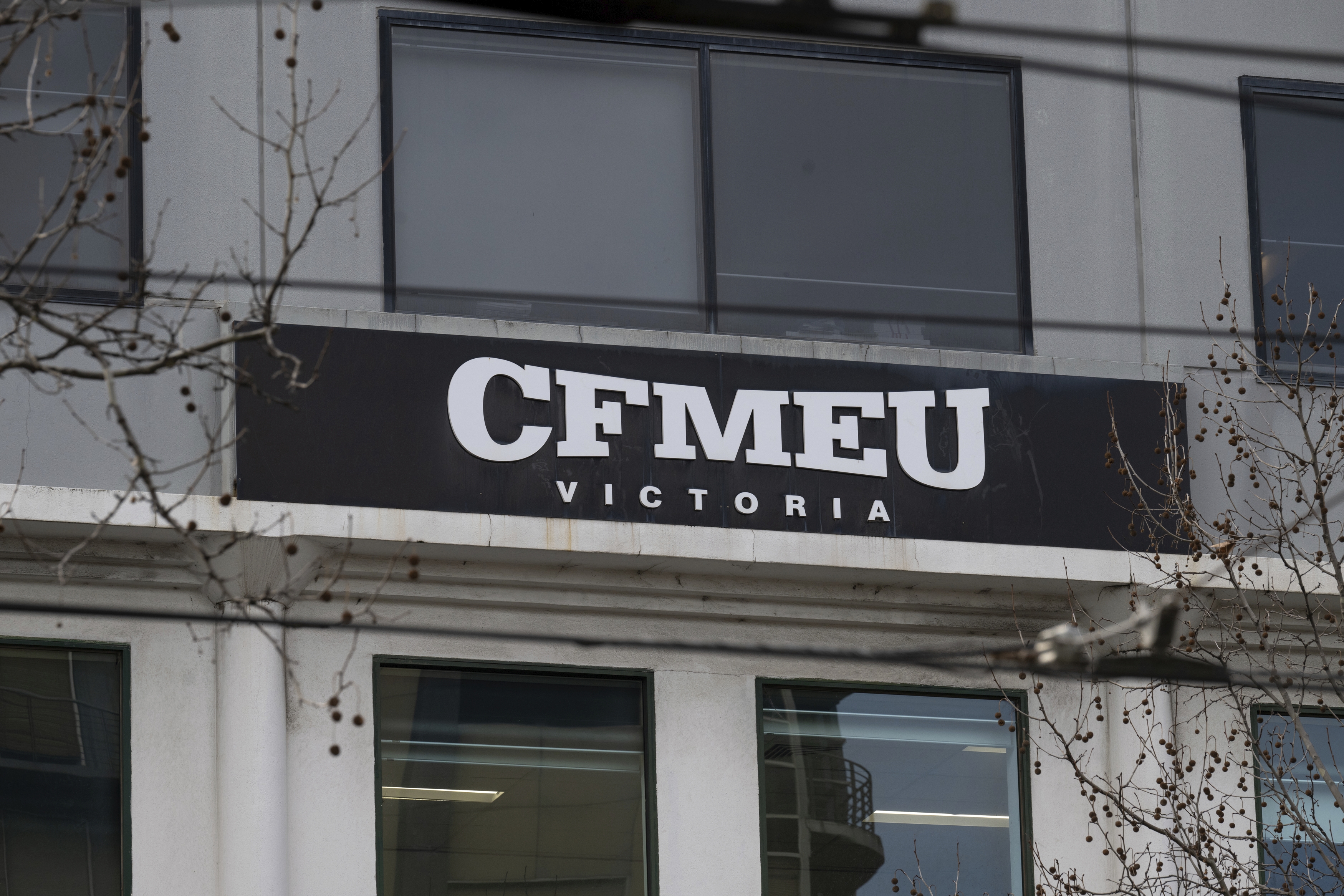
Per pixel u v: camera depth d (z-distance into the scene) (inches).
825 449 967.6
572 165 998.4
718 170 1013.2
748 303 1000.9
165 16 953.5
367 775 915.4
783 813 963.3
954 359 995.3
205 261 932.6
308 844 900.6
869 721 986.7
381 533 898.7
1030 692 1003.9
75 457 892.6
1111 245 1051.3
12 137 745.6
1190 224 1062.4
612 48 1016.2
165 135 943.0
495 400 933.8
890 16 1050.1
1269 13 1098.1
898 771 982.4
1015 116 1054.4
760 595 968.3
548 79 1005.2
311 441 904.3
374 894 901.8
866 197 1028.5
